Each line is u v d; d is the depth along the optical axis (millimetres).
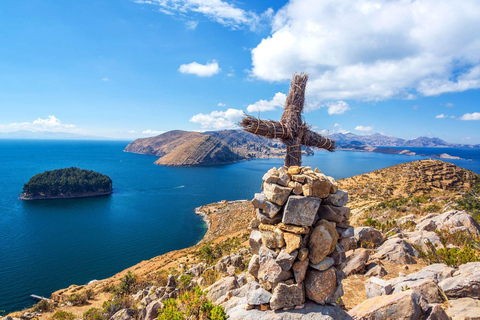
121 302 21906
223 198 180375
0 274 74438
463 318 6781
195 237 106312
